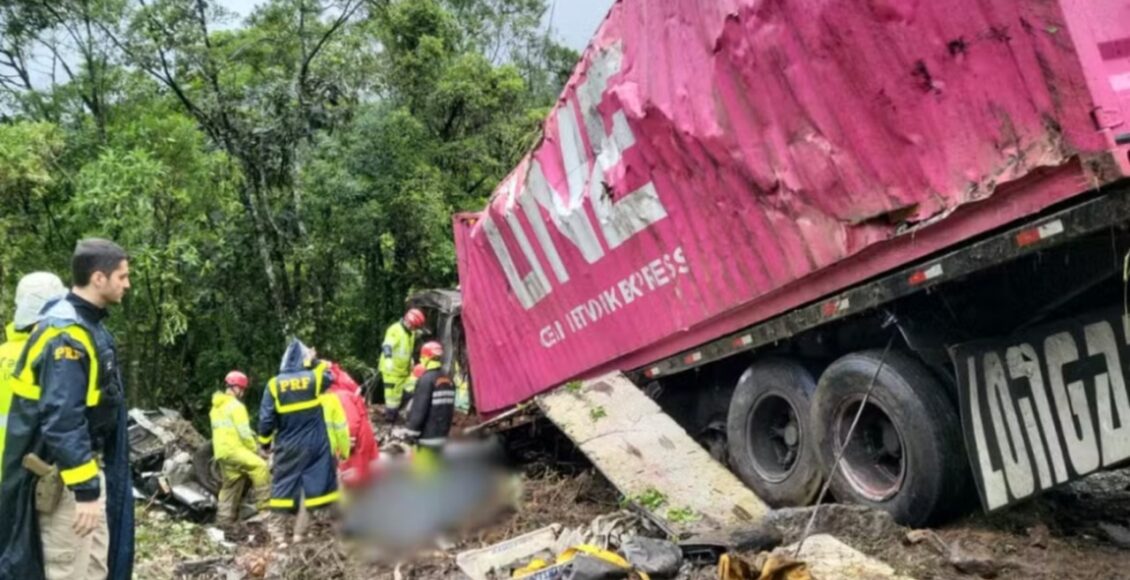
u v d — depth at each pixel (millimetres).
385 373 11828
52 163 13141
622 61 6270
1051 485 4621
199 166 14633
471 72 19578
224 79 15891
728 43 5250
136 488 8617
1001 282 4852
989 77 3951
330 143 16797
